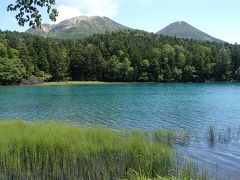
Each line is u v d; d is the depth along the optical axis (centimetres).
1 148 1886
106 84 13825
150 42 19612
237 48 16962
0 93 8975
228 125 3694
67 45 17200
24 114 4800
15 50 14050
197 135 2945
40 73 13975
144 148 1962
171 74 15550
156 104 6119
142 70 15462
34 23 1145
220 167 1967
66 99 7169
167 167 1777
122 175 1689
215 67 15938
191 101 6725
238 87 11838
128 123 3894
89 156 1875
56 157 1820
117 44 16925
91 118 4331
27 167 1730
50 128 2402
